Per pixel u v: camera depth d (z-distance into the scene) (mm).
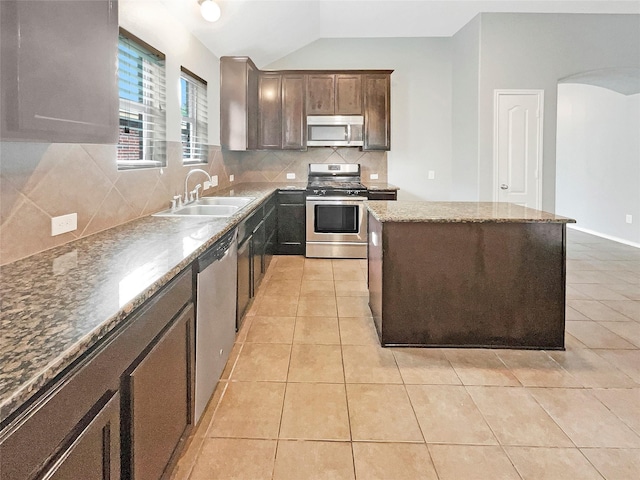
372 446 1928
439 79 6148
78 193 2082
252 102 5465
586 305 3762
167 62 3389
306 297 3988
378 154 6234
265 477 1741
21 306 1141
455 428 2055
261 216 4152
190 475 1749
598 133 7156
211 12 3504
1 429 708
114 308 1126
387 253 2889
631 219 6473
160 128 3320
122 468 1164
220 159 5168
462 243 2867
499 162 5375
